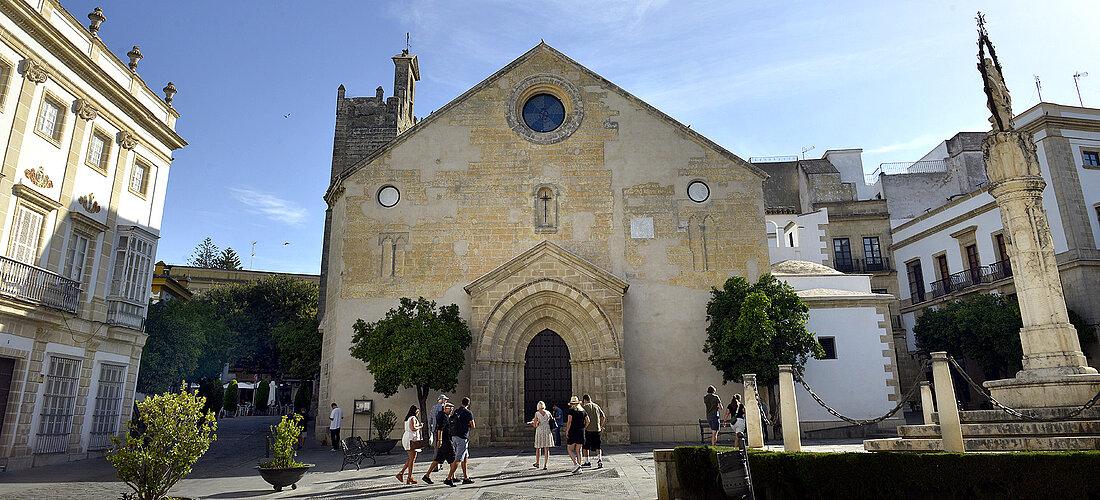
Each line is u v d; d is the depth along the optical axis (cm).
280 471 1448
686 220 2772
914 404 4278
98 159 2289
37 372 1995
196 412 1277
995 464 977
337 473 1775
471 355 2539
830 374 2725
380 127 4175
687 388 2603
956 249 4197
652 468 1683
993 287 3862
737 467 1017
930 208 5053
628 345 2641
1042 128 3634
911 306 4550
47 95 2025
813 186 4922
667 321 2669
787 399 1286
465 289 2602
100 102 2259
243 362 5575
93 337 2231
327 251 3850
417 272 2700
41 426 2014
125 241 2398
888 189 5109
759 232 2758
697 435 2548
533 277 2588
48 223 2023
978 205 4019
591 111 2875
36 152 1975
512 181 2797
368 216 2755
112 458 1212
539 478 1547
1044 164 3619
